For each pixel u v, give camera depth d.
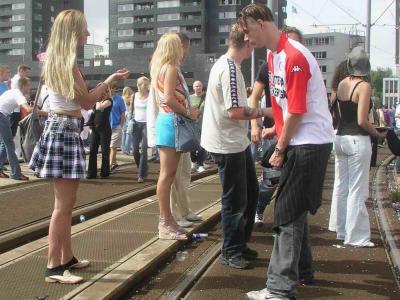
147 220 6.64
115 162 12.23
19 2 116.62
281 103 4.06
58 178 4.20
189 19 107.69
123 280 4.36
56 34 4.15
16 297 3.97
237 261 5.06
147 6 112.69
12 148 9.52
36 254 5.10
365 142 5.85
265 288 4.30
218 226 6.86
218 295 4.36
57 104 4.20
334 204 6.30
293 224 4.02
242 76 4.87
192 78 96.06
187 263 5.24
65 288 4.17
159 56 5.64
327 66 84.12
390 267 5.17
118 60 101.62
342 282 4.71
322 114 4.02
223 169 4.98
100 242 5.56
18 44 116.94
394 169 14.26
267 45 4.08
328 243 6.05
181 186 6.39
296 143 3.97
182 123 5.56
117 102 12.08
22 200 7.73
